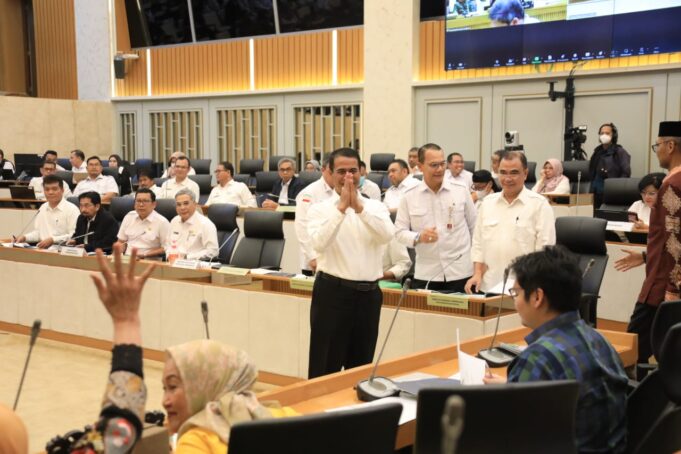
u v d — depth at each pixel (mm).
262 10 13641
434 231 4359
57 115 15828
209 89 14586
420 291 4441
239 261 6164
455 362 3094
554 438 1807
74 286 6215
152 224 6980
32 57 18594
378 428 1583
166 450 1725
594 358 2131
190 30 14703
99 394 5012
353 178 3684
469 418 1726
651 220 3797
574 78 10258
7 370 5590
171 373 1893
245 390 1964
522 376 2117
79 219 7246
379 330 4559
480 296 4223
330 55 12984
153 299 5703
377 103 11953
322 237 3635
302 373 4930
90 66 16219
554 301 2182
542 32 10398
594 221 4766
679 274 3637
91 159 10891
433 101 11539
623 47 9781
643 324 3846
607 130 8750
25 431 1386
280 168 9320
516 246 4328
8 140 15422
